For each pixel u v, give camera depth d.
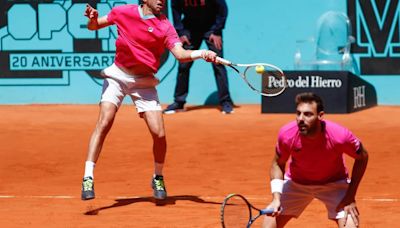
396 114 37.66
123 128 34.66
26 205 22.48
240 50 41.31
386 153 29.48
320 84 37.44
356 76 38.59
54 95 42.19
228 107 38.44
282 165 16.16
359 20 40.72
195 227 19.44
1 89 42.31
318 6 40.84
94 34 41.66
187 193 24.09
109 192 24.48
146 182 25.98
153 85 22.27
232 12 41.19
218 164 28.38
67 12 41.69
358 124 34.91
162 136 22.09
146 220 20.30
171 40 21.44
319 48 40.94
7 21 41.97
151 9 21.69
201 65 41.31
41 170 27.98
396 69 40.59
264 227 16.69
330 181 16.38
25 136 33.28
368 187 24.73
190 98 41.50
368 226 19.61
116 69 22.09
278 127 34.25
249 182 25.67
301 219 20.39
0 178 26.84
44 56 42.03
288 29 41.06
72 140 32.56
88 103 42.09
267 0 41.03
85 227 19.56
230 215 15.63
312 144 15.62
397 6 40.53
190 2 37.38
